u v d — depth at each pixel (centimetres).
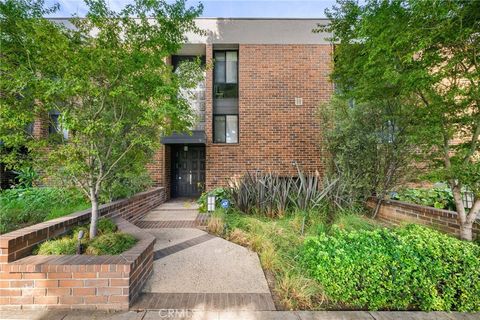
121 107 312
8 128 283
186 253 370
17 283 234
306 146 852
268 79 860
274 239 380
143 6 298
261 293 265
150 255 304
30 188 502
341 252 258
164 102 289
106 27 288
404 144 492
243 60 860
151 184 762
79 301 234
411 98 401
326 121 704
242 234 423
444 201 488
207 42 854
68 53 266
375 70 332
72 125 266
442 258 256
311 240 293
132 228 368
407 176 523
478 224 358
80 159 304
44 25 261
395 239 280
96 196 325
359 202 576
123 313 229
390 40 299
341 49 424
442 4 261
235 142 896
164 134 353
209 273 308
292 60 862
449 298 246
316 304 247
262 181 550
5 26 262
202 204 673
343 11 404
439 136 343
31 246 265
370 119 563
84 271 236
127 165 361
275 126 856
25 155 313
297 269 291
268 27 864
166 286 277
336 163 631
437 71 303
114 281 237
